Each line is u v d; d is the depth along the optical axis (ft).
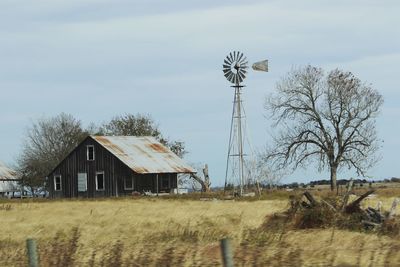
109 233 113.70
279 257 64.23
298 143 381.60
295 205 127.24
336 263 64.34
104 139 367.45
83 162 366.02
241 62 323.57
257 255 64.39
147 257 67.51
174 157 375.45
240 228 113.19
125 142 373.40
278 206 186.39
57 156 481.46
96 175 361.10
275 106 443.32
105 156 358.84
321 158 378.12
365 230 115.85
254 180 343.87
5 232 125.18
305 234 100.89
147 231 115.65
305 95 384.27
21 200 297.53
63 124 501.15
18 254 75.51
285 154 383.04
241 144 330.34
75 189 367.66
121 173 352.90
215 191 369.30
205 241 91.61
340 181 380.58
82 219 152.46
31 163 473.67
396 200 127.44
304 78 398.21
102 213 173.47
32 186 472.85
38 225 138.82
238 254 65.62
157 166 358.23
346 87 376.89
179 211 174.09
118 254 67.72
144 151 369.50
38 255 69.77
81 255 73.05
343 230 115.14
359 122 377.09
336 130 379.55
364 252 69.62
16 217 166.09
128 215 161.38
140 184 351.25
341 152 377.50
